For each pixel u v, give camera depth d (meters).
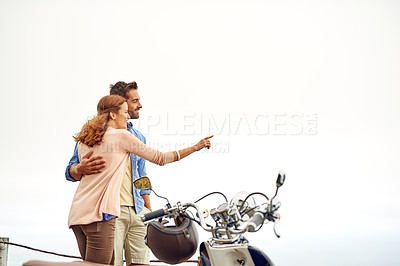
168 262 3.12
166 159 3.73
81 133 3.77
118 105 3.85
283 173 2.72
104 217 3.50
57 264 2.75
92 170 3.57
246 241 2.89
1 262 4.70
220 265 2.82
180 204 3.13
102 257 3.48
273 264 2.76
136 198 4.27
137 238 4.28
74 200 3.61
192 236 3.10
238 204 3.01
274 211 2.77
